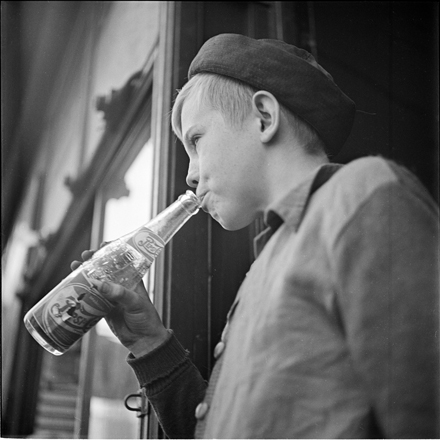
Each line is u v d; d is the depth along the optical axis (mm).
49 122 1765
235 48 864
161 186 1146
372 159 882
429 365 780
